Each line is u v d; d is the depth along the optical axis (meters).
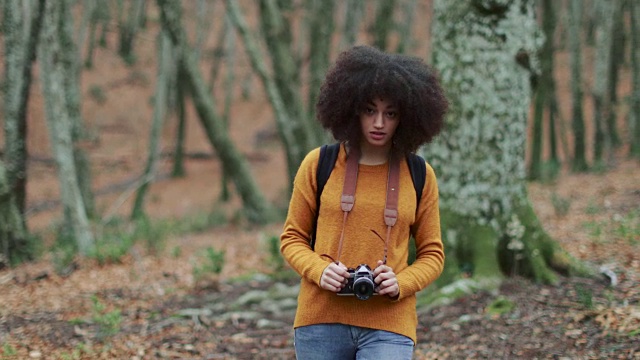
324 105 2.54
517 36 5.89
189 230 15.82
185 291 7.32
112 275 8.69
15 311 6.65
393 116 2.46
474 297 5.65
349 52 2.55
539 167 17.66
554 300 5.45
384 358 2.40
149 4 43.94
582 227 9.25
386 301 2.46
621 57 22.95
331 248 2.47
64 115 10.36
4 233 9.80
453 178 6.09
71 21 15.69
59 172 10.35
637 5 20.70
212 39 41.31
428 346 4.94
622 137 25.69
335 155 2.54
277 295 6.73
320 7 17.30
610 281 5.83
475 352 4.67
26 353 5.12
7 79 10.29
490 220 6.04
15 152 10.40
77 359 4.99
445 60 6.02
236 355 5.16
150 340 5.52
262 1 15.55
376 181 2.50
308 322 2.50
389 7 17.08
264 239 10.48
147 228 11.50
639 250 7.05
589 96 31.47
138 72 39.94
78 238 10.24
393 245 2.47
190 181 28.86
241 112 37.88
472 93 5.95
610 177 16.53
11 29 10.20
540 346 4.61
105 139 34.09
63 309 6.69
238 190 16.25
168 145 34.09
